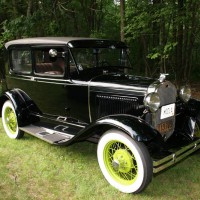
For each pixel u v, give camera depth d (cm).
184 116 415
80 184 356
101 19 1276
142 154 316
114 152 362
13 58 525
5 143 490
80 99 419
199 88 988
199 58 1324
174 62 1014
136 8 737
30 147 474
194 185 356
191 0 754
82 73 421
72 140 379
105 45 453
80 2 1186
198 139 377
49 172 386
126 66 484
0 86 690
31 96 498
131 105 372
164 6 711
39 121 503
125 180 345
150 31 762
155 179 371
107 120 340
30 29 822
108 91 388
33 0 959
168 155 330
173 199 326
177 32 922
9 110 522
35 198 328
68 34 1173
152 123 362
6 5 932
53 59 417
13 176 377
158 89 359
